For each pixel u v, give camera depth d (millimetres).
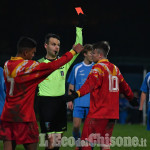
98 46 16328
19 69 13297
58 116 18547
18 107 13273
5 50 94000
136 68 60469
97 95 15836
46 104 18406
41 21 100625
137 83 60875
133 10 104938
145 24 104438
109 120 15945
